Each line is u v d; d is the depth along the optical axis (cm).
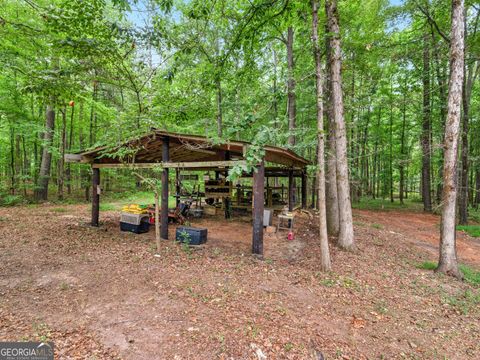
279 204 1145
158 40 491
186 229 609
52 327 269
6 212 899
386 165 1883
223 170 1026
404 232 883
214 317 297
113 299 333
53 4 644
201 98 767
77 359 224
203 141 574
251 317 302
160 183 577
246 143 514
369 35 809
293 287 397
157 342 251
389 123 1772
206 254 529
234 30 628
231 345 251
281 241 664
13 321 276
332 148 711
